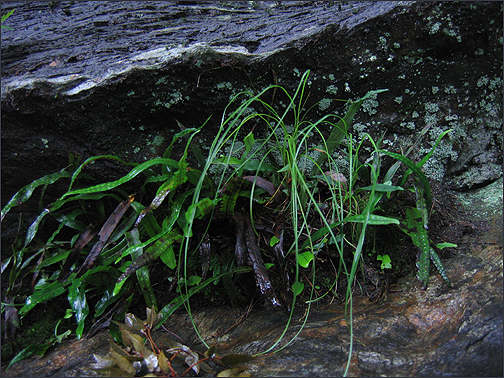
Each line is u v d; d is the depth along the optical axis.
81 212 0.76
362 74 0.77
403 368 0.54
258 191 0.74
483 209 0.75
